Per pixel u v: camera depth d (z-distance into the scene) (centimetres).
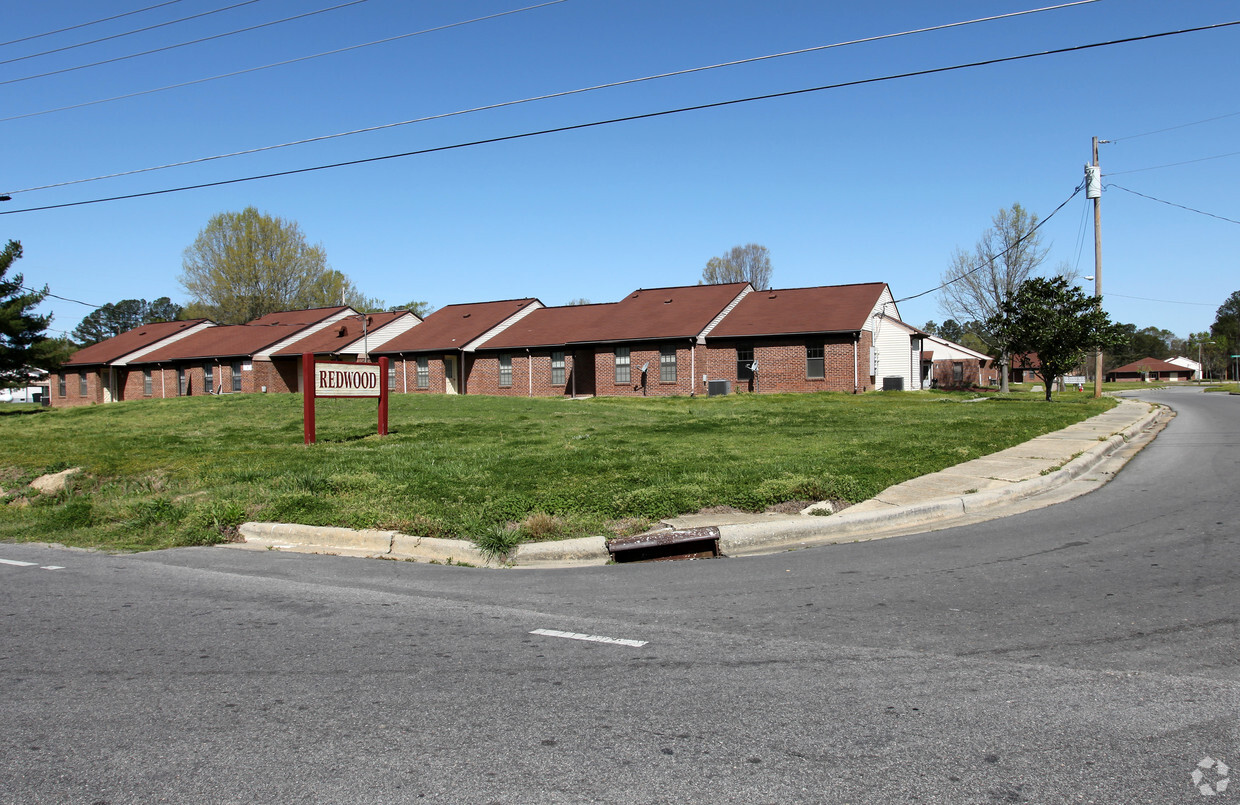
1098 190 3097
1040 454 1320
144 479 1202
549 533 832
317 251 7044
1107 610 556
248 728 398
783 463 1149
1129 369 12550
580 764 354
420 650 512
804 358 3472
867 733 377
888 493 991
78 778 351
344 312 5041
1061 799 317
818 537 846
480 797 328
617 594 646
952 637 509
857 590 631
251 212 6738
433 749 371
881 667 460
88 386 5075
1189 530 806
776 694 425
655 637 529
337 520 909
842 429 1686
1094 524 855
